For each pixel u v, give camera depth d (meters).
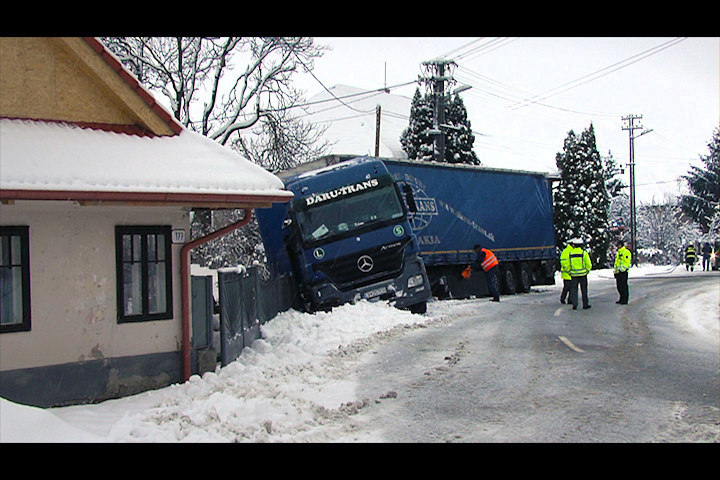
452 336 13.88
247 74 24.78
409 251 16.66
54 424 6.90
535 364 10.81
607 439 6.96
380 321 15.20
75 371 9.51
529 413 7.94
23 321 9.13
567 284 20.22
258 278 14.61
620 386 9.26
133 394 9.99
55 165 8.93
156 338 10.29
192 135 10.92
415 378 10.00
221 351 11.39
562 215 51.66
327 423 7.75
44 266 9.30
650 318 17.22
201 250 27.83
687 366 10.68
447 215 22.39
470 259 23.28
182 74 24.69
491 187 24.92
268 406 8.44
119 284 9.91
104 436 7.26
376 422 7.73
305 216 16.50
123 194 8.92
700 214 70.94
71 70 10.18
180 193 9.39
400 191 17.62
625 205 81.12
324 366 11.11
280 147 25.61
